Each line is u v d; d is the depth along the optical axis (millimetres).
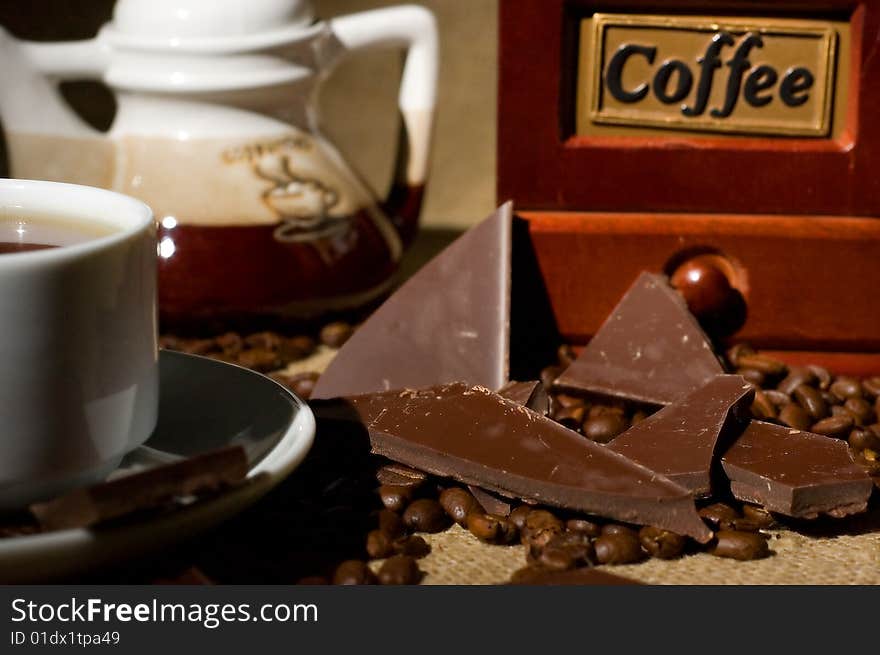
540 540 481
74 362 450
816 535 497
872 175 564
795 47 559
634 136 568
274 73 592
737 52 560
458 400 510
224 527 487
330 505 496
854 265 569
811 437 507
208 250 589
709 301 568
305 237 597
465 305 553
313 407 517
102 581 462
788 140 566
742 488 497
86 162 601
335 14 754
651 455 498
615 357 553
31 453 449
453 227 728
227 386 498
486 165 765
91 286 449
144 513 438
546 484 484
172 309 595
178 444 484
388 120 774
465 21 750
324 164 607
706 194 568
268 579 472
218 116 592
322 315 611
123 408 462
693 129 566
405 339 555
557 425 498
